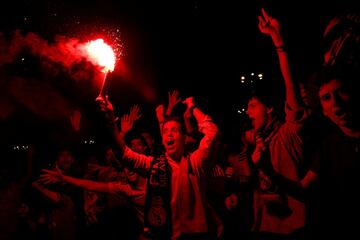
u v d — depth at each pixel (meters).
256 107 3.84
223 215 4.47
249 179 4.18
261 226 3.55
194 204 3.81
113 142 4.12
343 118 3.02
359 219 2.90
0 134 6.99
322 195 3.10
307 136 3.33
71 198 5.55
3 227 5.06
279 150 3.44
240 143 5.69
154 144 6.34
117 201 5.72
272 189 3.49
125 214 5.75
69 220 5.45
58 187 5.41
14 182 5.19
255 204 3.85
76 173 5.88
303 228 3.26
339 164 3.02
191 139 4.88
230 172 4.83
